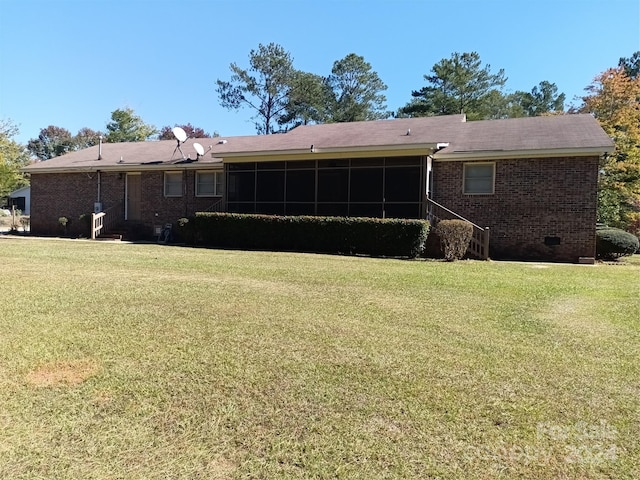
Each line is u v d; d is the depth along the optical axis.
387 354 3.92
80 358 3.68
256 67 38.19
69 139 65.75
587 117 15.80
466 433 2.58
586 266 11.58
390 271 9.34
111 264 9.62
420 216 14.08
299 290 6.87
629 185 20.53
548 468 2.25
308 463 2.25
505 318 5.34
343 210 15.10
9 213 38.19
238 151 16.16
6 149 36.50
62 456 2.26
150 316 5.07
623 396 3.13
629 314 5.68
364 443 2.45
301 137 18.41
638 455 2.38
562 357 3.94
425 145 13.73
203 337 4.31
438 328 4.81
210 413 2.76
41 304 5.57
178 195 18.97
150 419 2.67
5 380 3.20
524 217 13.62
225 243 15.60
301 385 3.22
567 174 13.14
